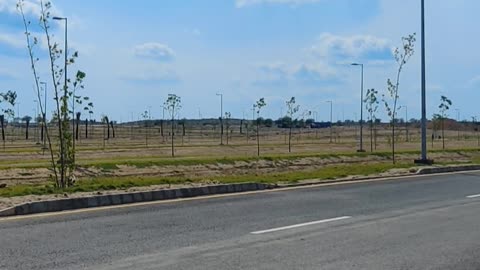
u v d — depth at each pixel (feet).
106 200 45.32
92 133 323.98
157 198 49.24
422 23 98.32
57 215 39.40
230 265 26.30
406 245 31.63
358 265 26.84
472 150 167.22
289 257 28.17
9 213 39.04
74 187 52.26
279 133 366.84
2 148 182.91
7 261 26.27
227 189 55.88
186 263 26.53
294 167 115.14
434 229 36.83
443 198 53.67
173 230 34.78
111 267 25.53
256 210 43.62
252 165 113.91
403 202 50.34
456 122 402.93
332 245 31.27
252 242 31.68
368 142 250.37
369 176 76.59
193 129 421.18
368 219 40.52
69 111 57.00
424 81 99.66
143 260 26.96
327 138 304.91
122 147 185.68
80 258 27.12
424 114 100.48
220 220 38.75
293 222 38.55
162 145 208.44
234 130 410.11
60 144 56.65
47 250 28.63
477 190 61.05
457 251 30.30
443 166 93.50
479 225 38.55
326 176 74.02
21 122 341.00
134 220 38.04
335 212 43.50
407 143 246.88
